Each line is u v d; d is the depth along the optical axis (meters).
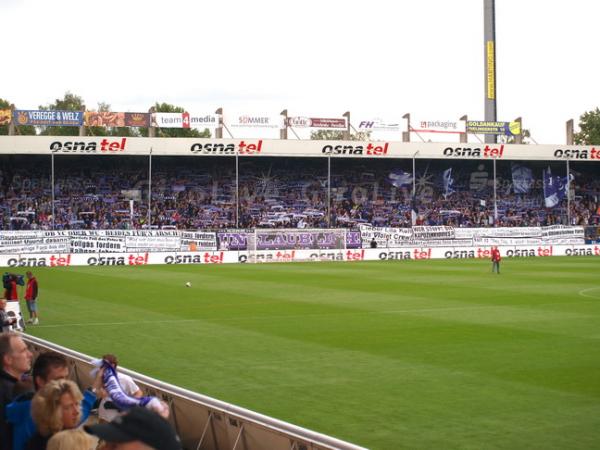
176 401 12.62
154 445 3.81
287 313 31.30
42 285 44.75
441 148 80.06
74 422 6.51
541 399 16.31
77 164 84.12
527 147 81.06
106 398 10.59
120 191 84.56
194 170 87.25
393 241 76.38
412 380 18.28
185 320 29.31
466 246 77.00
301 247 73.62
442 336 25.00
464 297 37.25
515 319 29.16
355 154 78.69
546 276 50.59
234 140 76.06
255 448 10.85
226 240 71.56
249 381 18.27
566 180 83.94
